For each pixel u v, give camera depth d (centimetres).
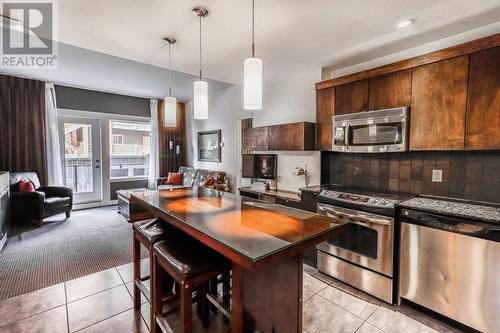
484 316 176
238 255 111
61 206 451
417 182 261
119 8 196
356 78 274
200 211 176
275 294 146
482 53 195
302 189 304
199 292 200
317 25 224
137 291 210
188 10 200
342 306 221
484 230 173
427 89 224
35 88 473
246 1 187
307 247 128
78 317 202
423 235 202
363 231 240
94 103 558
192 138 655
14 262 295
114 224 442
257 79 175
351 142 276
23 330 187
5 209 349
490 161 218
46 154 489
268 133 368
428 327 196
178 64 325
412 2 188
